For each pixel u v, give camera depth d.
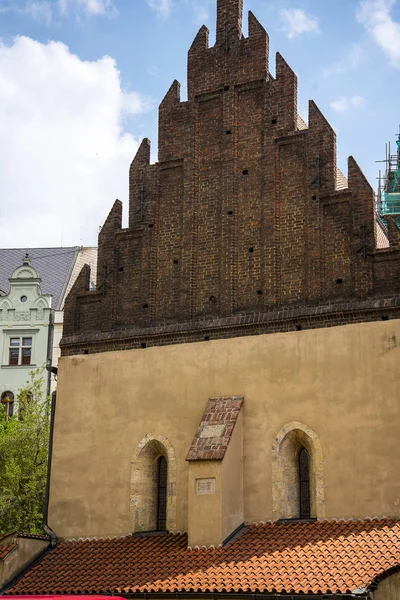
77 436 30.69
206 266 29.75
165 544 27.56
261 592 23.09
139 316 30.50
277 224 28.86
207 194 30.36
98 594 25.33
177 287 30.09
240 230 29.47
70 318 31.84
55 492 30.45
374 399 26.31
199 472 26.81
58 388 31.50
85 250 66.19
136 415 29.88
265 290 28.52
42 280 63.47
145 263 30.78
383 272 27.05
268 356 28.12
